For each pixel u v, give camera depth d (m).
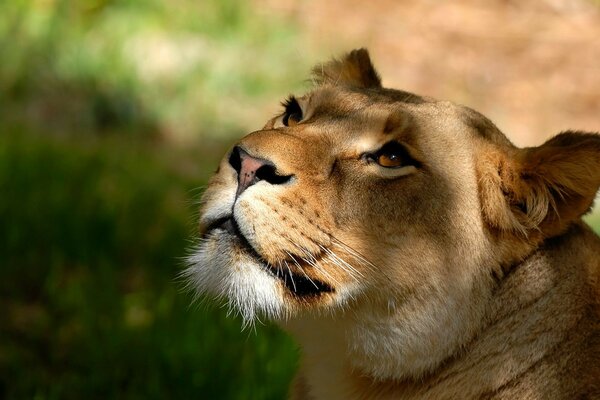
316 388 8.41
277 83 20.20
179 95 19.27
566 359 7.82
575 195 7.70
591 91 21.86
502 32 23.45
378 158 7.86
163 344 11.54
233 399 10.97
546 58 22.72
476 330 7.84
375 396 8.11
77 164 15.62
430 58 22.34
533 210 7.75
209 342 11.57
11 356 11.80
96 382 11.29
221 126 18.72
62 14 20.20
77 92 18.67
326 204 7.70
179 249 13.73
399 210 7.79
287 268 7.68
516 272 7.89
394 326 7.83
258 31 21.52
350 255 7.75
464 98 21.23
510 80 22.00
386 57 22.11
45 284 12.88
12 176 14.61
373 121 7.90
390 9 23.86
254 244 7.60
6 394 11.15
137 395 11.11
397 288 7.78
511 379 7.84
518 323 7.85
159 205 14.91
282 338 11.60
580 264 7.97
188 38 20.80
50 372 11.66
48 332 12.26
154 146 17.95
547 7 24.34
